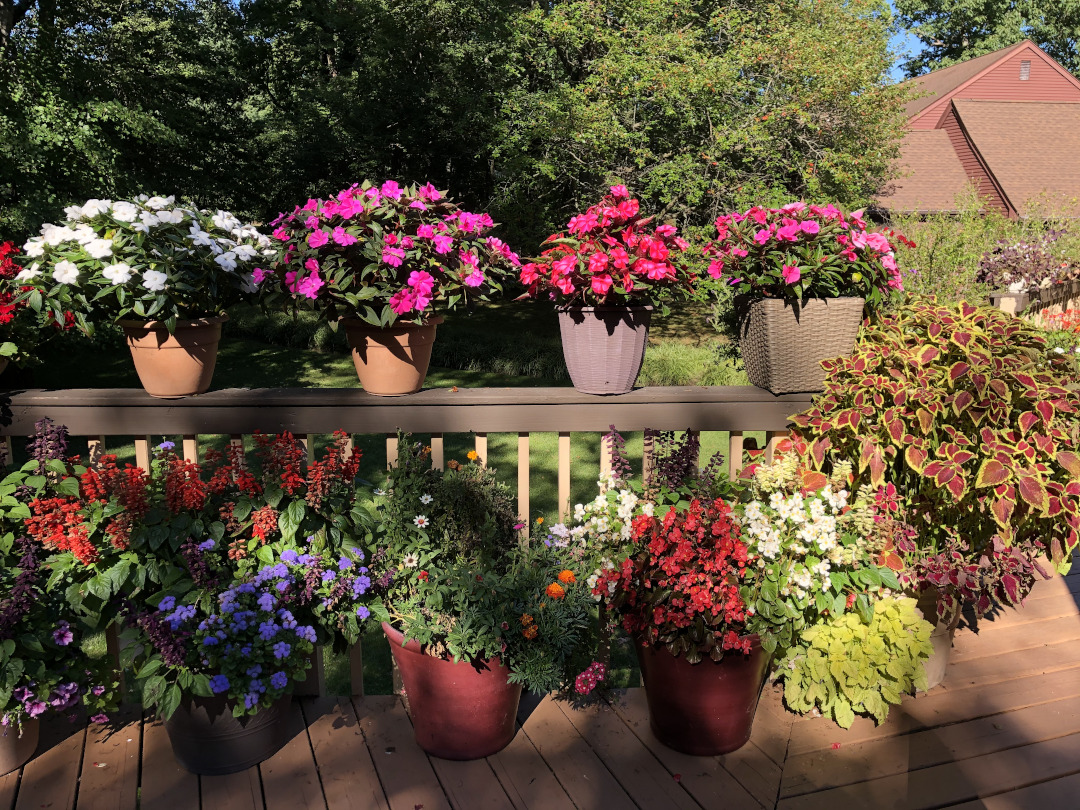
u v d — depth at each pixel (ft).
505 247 9.32
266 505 8.13
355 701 9.14
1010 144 66.23
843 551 8.27
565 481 9.41
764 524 7.97
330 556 8.29
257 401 8.79
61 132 26.78
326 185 50.98
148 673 7.43
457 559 8.16
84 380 33.14
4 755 7.84
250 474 8.21
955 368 8.58
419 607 7.93
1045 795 7.50
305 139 48.93
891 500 8.77
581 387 9.21
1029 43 73.10
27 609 7.54
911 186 65.77
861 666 8.36
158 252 8.35
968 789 7.61
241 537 8.36
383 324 8.37
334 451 8.45
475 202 53.16
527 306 57.16
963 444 8.57
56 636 7.72
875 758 8.13
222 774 7.92
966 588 8.71
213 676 7.44
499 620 7.65
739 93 39.86
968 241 28.48
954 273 26.99
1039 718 8.70
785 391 9.51
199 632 7.45
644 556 8.01
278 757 8.18
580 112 39.47
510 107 43.21
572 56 45.73
